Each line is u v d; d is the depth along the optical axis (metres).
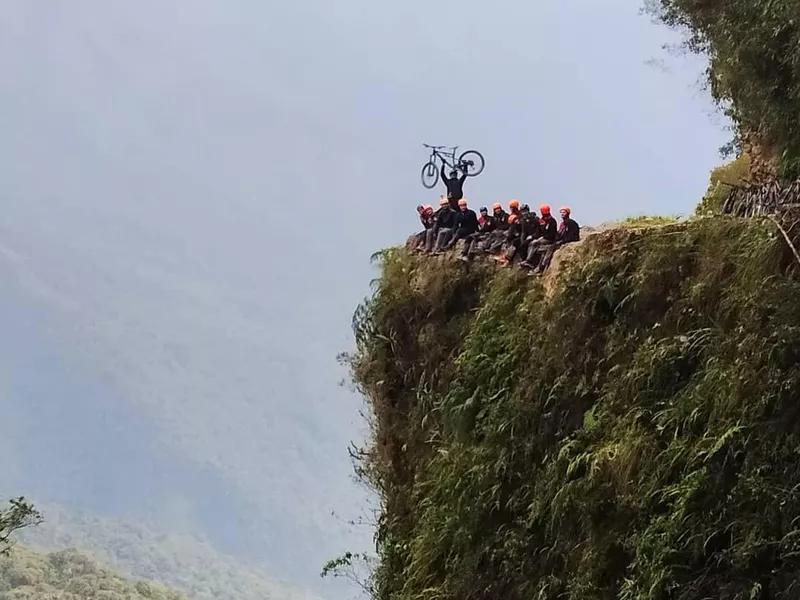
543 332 12.83
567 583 10.64
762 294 9.23
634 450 10.06
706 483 8.88
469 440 13.70
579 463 10.87
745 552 8.22
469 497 12.88
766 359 8.80
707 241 10.77
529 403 12.48
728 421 8.95
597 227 15.92
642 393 10.52
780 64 11.50
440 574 13.27
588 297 12.12
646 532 9.34
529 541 11.64
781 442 8.38
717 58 13.52
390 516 15.90
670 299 11.01
